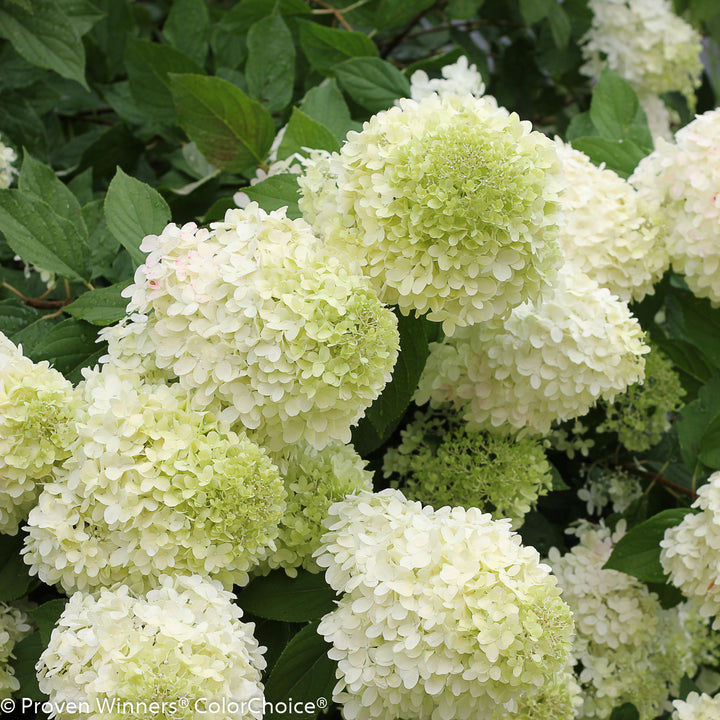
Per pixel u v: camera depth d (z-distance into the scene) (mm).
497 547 1636
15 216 1812
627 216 1858
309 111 1965
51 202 1863
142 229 1786
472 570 1622
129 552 1638
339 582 1669
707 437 1869
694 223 1832
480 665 1607
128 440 1643
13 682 1718
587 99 2729
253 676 1627
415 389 1806
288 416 1656
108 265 1901
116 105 2170
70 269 1827
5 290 1887
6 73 2090
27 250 1811
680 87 2387
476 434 1850
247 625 1641
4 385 1672
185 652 1592
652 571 1830
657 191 1874
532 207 1676
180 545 1639
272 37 2074
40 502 1655
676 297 1980
